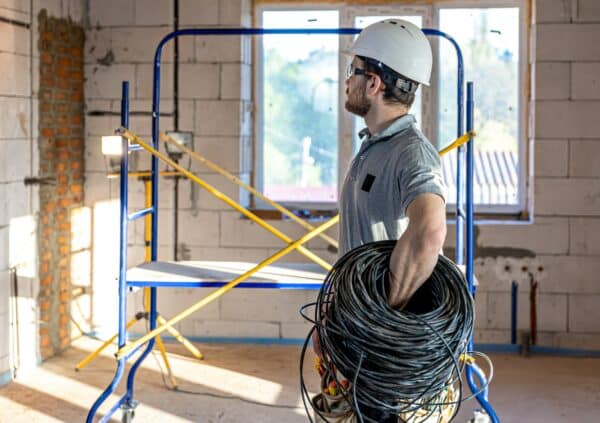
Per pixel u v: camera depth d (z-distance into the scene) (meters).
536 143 5.26
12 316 4.66
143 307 5.55
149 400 4.41
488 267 5.34
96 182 5.55
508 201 5.52
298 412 4.25
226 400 4.42
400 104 2.38
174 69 5.45
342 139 5.59
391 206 2.25
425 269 1.99
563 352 5.31
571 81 5.21
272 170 5.71
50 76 5.04
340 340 2.03
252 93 5.66
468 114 3.57
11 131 4.61
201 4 5.40
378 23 2.46
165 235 5.53
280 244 5.46
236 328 5.54
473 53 5.49
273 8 5.61
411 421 2.13
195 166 5.48
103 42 5.49
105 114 5.52
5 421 4.05
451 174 5.55
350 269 2.07
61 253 5.23
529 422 4.11
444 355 1.99
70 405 4.31
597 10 5.17
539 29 5.21
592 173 5.23
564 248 5.28
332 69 5.59
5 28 4.53
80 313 5.52
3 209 4.54
